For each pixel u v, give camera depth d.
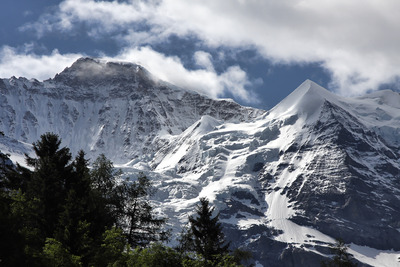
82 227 85.12
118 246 86.00
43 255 71.12
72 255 78.31
